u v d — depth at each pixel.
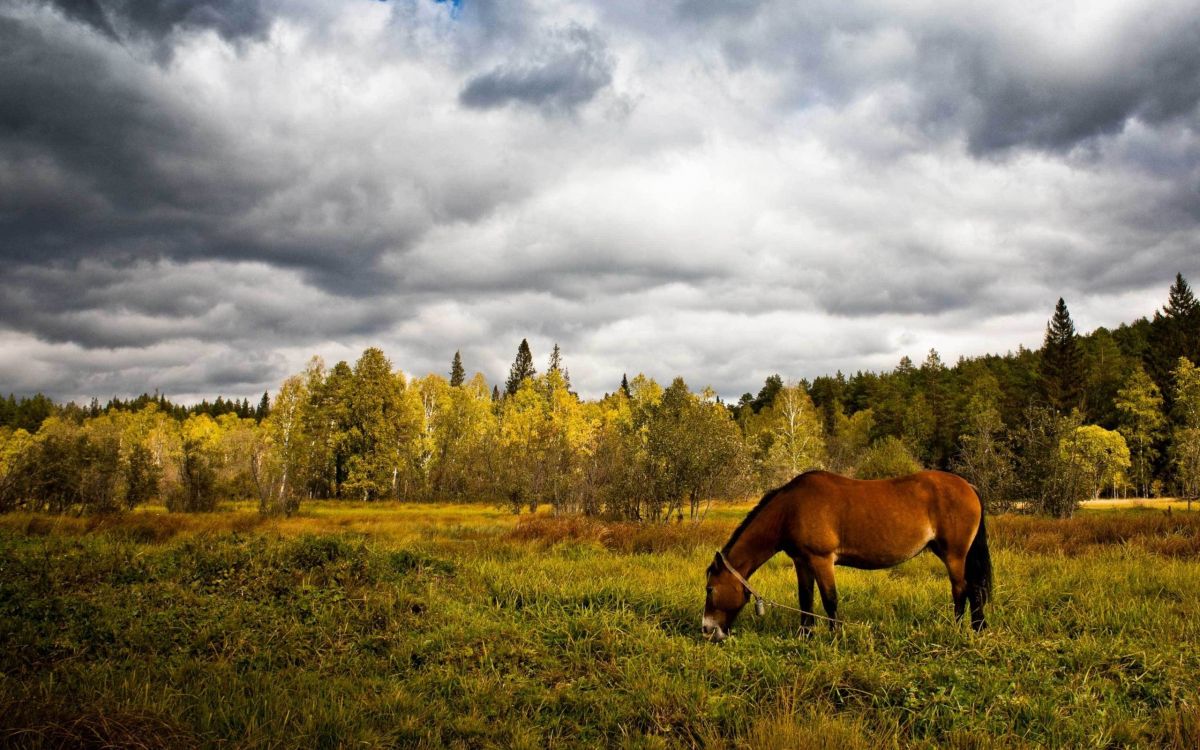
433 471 59.97
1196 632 6.70
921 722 4.89
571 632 7.14
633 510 25.05
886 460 37.06
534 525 17.98
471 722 4.98
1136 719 4.86
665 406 26.03
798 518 7.35
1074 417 29.97
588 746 4.73
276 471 42.34
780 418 66.62
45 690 4.96
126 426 76.38
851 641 6.70
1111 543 14.95
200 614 7.80
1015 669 5.79
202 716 4.89
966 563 7.46
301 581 9.26
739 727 4.85
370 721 4.96
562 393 60.69
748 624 7.88
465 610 8.29
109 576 9.66
